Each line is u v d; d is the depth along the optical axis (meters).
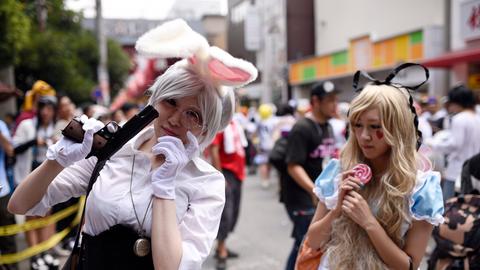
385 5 15.01
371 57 14.67
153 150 1.44
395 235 1.80
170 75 1.49
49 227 4.68
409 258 1.77
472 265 2.17
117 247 1.45
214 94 1.51
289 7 20.75
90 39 13.98
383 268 1.78
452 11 11.71
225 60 1.40
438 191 1.79
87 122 1.49
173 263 1.36
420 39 12.29
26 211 1.58
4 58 7.07
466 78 10.90
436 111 7.87
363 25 16.44
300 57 20.92
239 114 11.48
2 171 3.97
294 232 3.45
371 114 1.80
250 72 1.43
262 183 9.59
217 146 4.65
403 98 1.83
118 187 1.50
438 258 2.30
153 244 1.37
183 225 1.48
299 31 20.95
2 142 3.92
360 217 1.77
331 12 18.70
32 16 11.47
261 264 4.69
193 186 1.52
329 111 3.36
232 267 4.61
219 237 4.61
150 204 1.46
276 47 21.89
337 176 1.98
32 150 4.65
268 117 9.65
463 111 4.26
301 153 3.27
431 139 5.12
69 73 11.65
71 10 13.79
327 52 18.88
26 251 4.39
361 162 1.93
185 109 1.49
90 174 1.67
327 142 3.40
